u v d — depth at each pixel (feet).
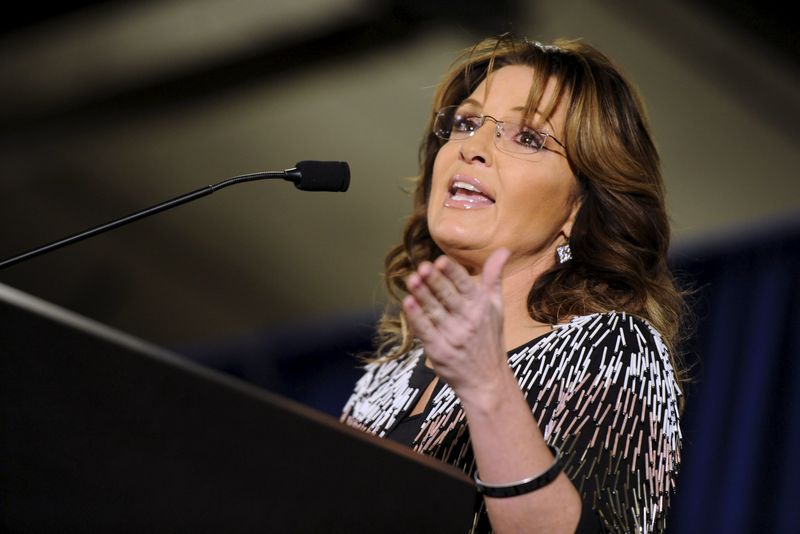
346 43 46.32
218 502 10.00
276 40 48.06
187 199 15.55
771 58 40.96
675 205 49.08
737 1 39.29
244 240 59.47
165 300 63.46
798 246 47.14
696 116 44.78
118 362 9.67
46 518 9.46
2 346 9.31
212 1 48.24
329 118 51.26
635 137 19.40
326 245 58.49
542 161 18.72
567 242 18.98
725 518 44.50
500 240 18.43
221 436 10.05
